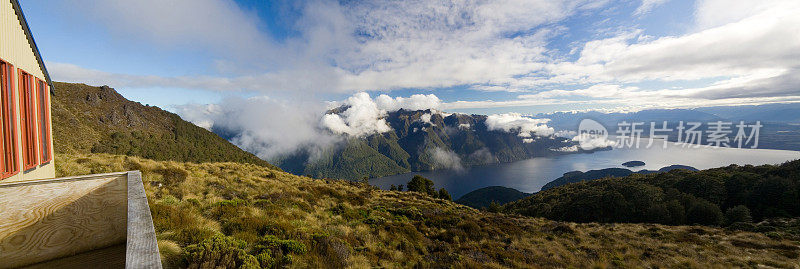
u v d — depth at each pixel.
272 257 6.52
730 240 20.73
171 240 5.73
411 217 17.52
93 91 132.25
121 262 3.65
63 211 3.47
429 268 9.75
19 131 5.60
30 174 6.17
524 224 24.39
